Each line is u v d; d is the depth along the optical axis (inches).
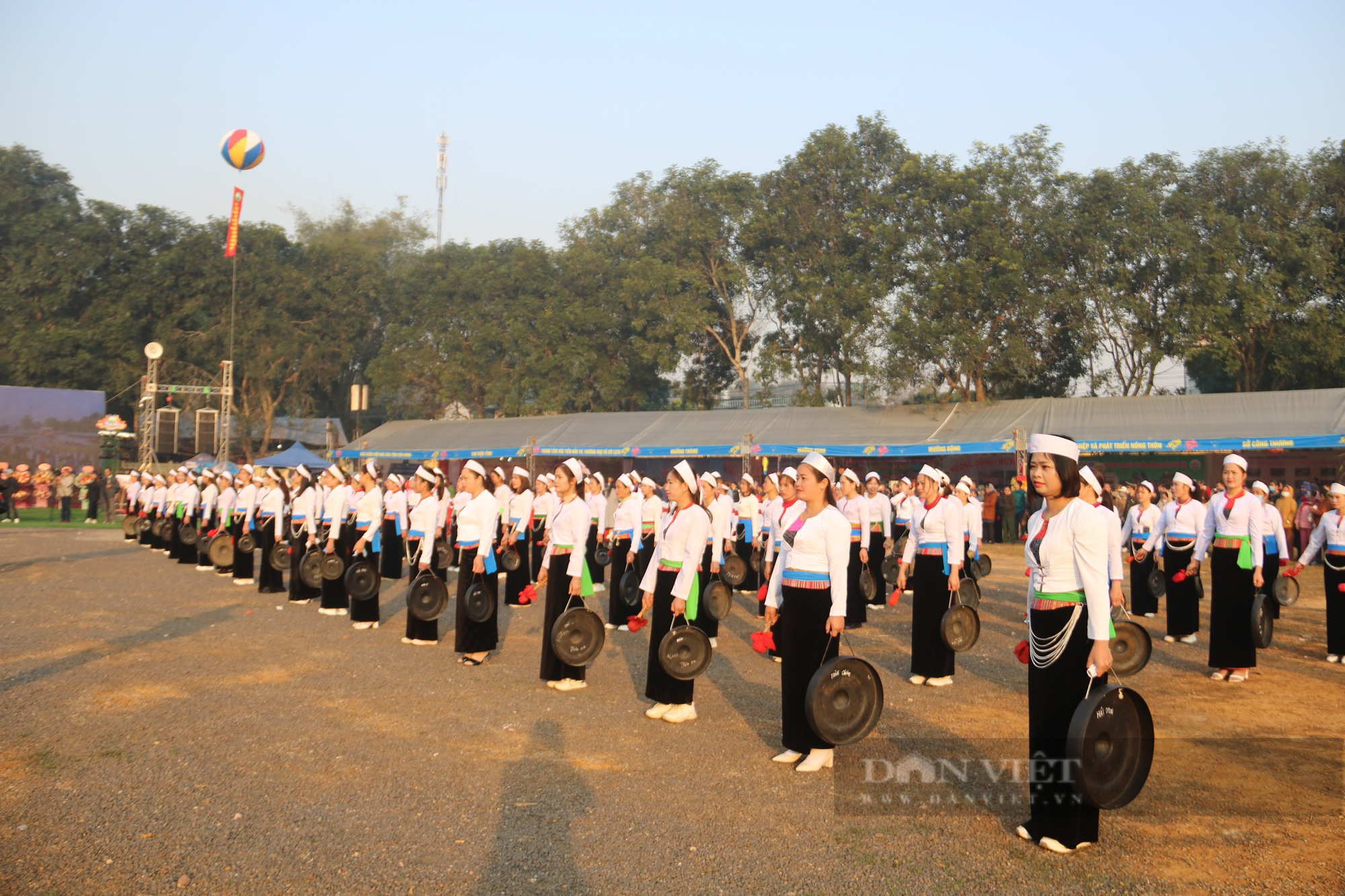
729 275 1600.6
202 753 244.4
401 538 641.0
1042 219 1230.9
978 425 1146.7
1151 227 1187.3
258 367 1790.1
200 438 1424.7
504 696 316.8
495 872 176.2
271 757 242.7
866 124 1534.2
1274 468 1058.7
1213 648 363.3
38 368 1641.2
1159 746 266.2
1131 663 333.1
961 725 285.4
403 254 2416.3
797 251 1537.9
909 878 175.5
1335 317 1224.8
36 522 1275.8
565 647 317.7
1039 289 1237.7
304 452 1608.0
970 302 1222.9
